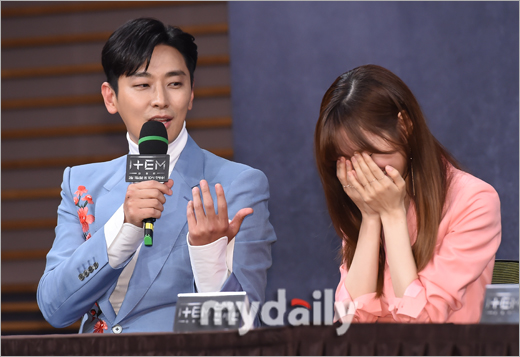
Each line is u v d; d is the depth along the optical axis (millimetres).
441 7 9117
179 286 5250
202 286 4754
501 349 3457
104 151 10859
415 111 4980
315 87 9391
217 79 10602
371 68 5055
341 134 4930
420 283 4734
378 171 4895
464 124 8984
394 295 5047
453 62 9062
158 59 5457
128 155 4867
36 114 10969
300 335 3621
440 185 5027
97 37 10906
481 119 8969
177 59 5527
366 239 5242
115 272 5039
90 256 5012
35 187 10883
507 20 9023
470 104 8992
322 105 5242
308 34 9414
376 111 4809
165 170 4809
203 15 10727
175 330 3781
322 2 9375
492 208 5023
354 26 9289
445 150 5492
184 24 10719
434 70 9086
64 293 5078
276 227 9312
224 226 4730
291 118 9430
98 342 3654
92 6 10875
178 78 5523
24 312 10547
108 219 5500
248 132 9500
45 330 10453
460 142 8984
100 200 5641
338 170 5168
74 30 10984
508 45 9000
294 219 9305
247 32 9539
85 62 10969
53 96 10984
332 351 3586
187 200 5477
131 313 5199
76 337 3668
